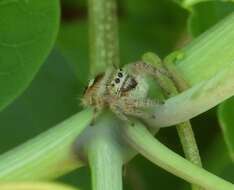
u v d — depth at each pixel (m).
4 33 0.11
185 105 0.11
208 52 0.11
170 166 0.10
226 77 0.11
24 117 0.14
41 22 0.11
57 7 0.11
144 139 0.11
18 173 0.11
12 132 0.14
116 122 0.11
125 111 0.11
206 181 0.10
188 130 0.11
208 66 0.11
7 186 0.09
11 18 0.11
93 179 0.11
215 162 0.16
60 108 0.15
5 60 0.12
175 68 0.11
